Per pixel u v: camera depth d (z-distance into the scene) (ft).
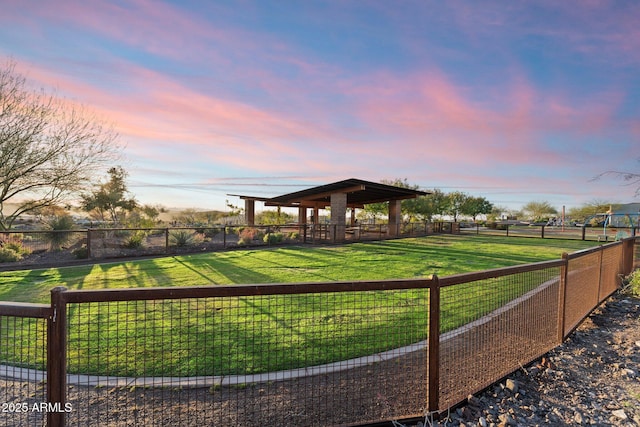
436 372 8.02
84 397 8.48
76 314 14.85
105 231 41.01
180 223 79.92
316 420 7.55
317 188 59.31
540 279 21.89
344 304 16.81
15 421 7.37
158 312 15.30
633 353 12.67
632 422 8.08
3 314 6.08
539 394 9.46
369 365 10.28
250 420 7.54
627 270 27.61
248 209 75.25
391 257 36.29
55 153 44.91
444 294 18.48
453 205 139.23
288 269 28.27
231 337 12.31
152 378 9.30
